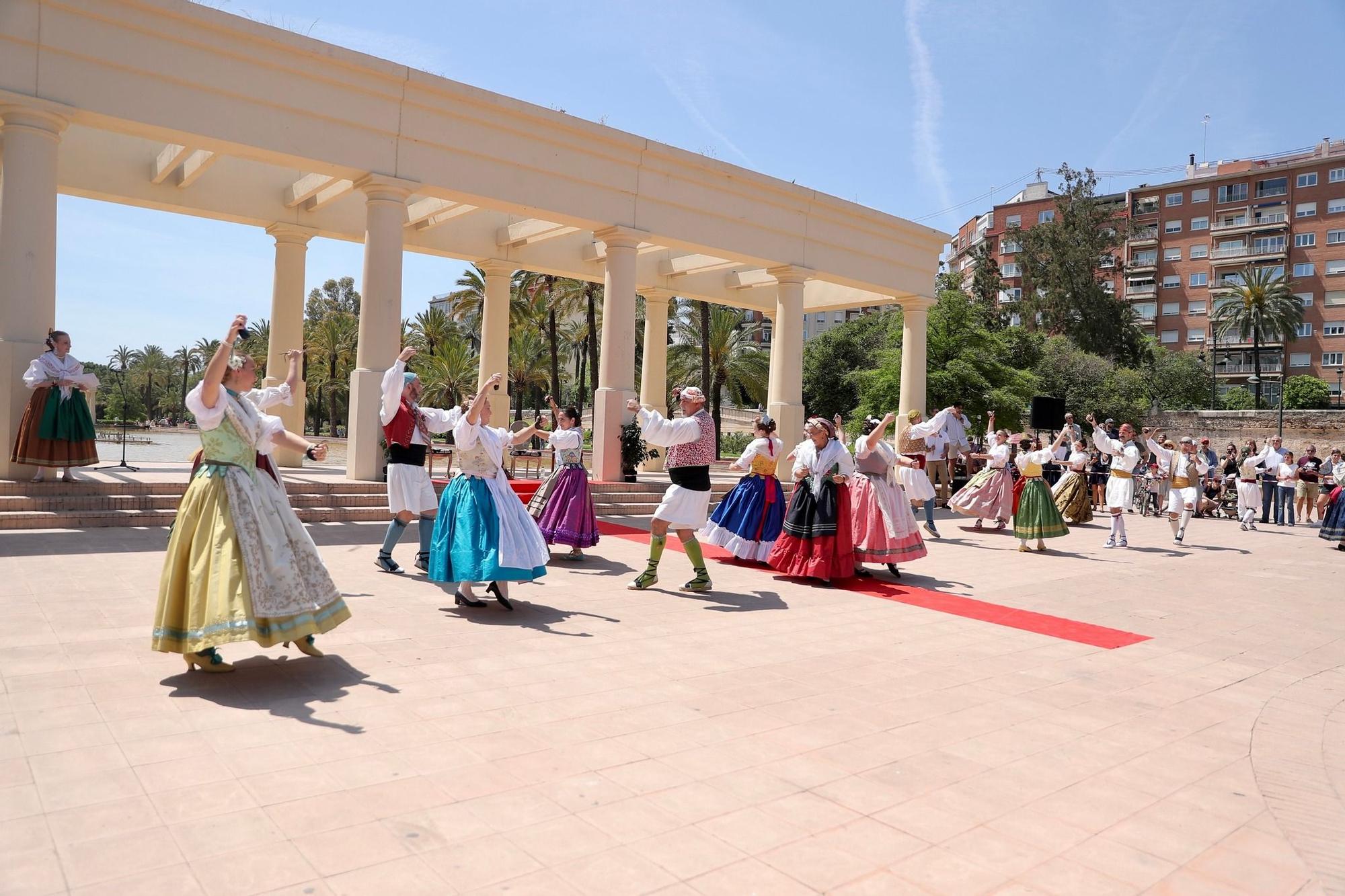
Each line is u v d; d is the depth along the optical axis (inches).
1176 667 218.2
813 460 315.0
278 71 409.7
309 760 127.4
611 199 532.7
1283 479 714.2
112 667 167.5
